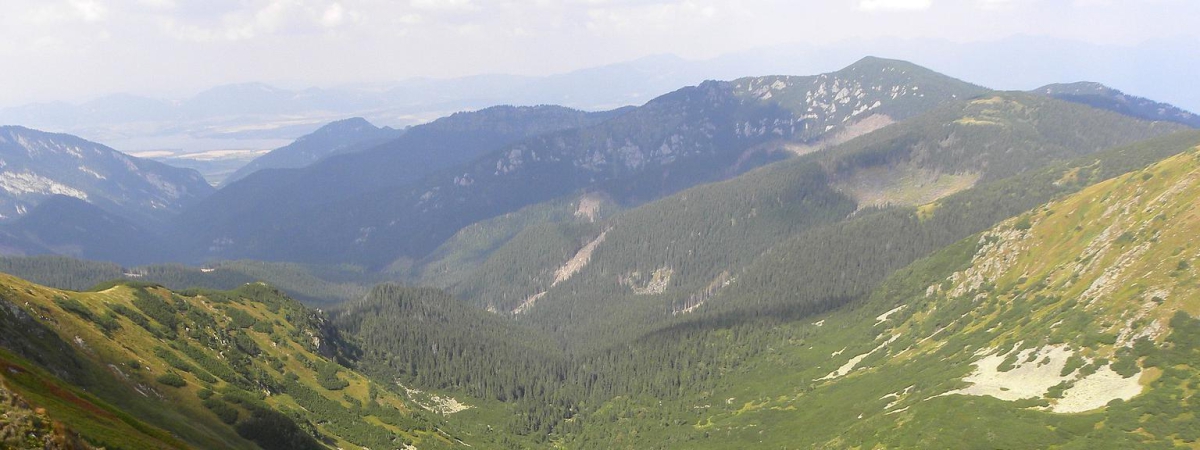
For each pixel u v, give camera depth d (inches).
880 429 5782.5
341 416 7588.6
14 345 4382.4
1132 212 7593.5
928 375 7180.1
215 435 5098.4
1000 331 7490.2
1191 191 6840.6
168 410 5064.0
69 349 5032.0
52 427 2519.7
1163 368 4975.4
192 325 7751.0
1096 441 4389.8
